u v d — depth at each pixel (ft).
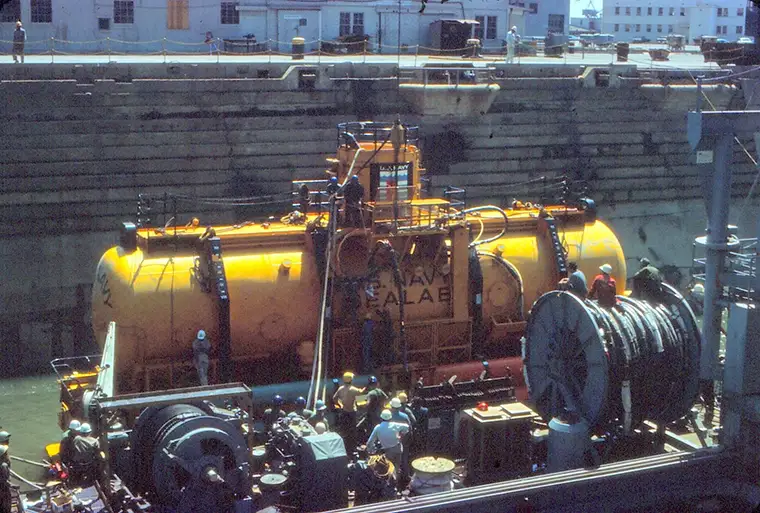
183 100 109.29
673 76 133.28
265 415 55.98
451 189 74.54
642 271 57.88
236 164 111.34
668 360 53.67
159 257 66.59
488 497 46.65
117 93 106.52
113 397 47.24
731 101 136.26
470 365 70.85
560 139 126.72
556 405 55.42
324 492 46.68
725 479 51.49
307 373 68.13
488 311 72.59
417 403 56.54
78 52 148.87
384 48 163.12
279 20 158.61
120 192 106.01
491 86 119.24
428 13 164.76
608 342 51.67
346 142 72.23
